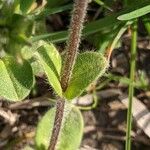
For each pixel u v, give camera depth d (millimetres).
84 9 52
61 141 73
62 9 72
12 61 63
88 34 71
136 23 72
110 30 72
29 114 79
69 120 73
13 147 78
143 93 79
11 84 63
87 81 60
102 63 60
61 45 73
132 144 78
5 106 77
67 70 59
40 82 76
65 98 60
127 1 71
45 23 79
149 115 78
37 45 63
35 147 74
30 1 68
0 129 78
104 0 76
